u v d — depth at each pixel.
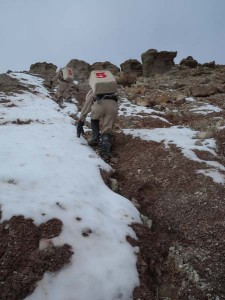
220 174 3.26
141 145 4.29
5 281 2.01
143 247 2.44
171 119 6.00
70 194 2.79
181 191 3.12
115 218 2.64
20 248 2.20
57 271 2.06
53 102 7.34
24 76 10.57
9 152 3.47
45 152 3.57
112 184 3.40
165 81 10.89
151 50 14.69
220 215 2.71
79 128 4.44
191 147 3.90
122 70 15.31
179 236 2.65
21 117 5.39
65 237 2.29
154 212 2.97
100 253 2.22
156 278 2.31
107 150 4.03
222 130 4.57
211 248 2.47
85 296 1.96
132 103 7.35
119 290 2.03
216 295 2.18
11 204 2.52
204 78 11.00
